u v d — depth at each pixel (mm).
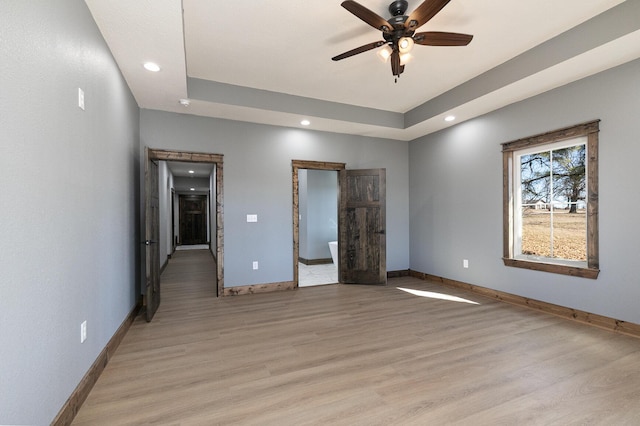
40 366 1415
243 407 1831
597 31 2590
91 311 2086
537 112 3611
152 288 3486
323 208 7512
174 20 2191
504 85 3383
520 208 3984
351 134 5316
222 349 2641
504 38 2928
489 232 4254
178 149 4152
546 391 1979
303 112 4285
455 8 2488
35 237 1389
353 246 5207
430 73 3643
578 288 3254
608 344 2674
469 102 3854
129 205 3303
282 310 3742
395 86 3994
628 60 2824
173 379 2148
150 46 2527
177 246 12117
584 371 2225
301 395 1953
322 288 4891
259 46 3020
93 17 2131
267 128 4703
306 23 2660
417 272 5637
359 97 4359
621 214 2896
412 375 2191
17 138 1258
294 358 2469
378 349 2625
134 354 2541
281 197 4789
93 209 2143
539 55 3035
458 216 4750
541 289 3621
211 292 4668
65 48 1699
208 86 3756
